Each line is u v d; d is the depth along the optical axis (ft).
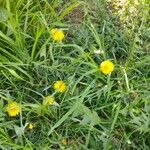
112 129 1.67
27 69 1.87
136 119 1.68
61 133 1.71
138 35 2.04
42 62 1.85
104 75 1.85
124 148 1.70
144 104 1.78
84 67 1.88
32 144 1.64
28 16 1.98
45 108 1.71
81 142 1.71
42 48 1.85
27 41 1.97
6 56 1.89
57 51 1.95
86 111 1.67
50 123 1.75
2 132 1.63
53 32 1.88
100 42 1.93
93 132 1.70
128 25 2.13
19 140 1.64
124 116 1.73
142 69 1.94
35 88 1.85
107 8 2.20
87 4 2.14
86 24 2.03
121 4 2.21
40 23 1.98
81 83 1.81
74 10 2.16
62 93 1.80
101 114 1.79
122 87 1.85
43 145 1.67
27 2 1.98
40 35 1.91
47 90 1.84
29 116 1.75
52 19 2.02
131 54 1.94
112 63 1.84
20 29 1.90
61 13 2.11
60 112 1.76
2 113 1.67
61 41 1.92
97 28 2.07
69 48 1.97
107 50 2.01
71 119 1.72
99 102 1.81
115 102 1.78
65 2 2.17
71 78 1.79
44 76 1.86
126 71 1.90
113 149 1.68
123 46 2.03
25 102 1.81
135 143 1.73
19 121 1.73
